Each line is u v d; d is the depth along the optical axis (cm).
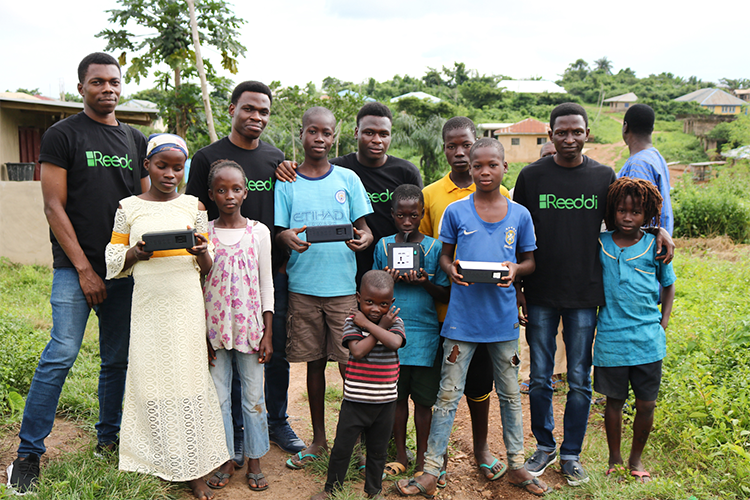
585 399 369
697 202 1602
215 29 1230
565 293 365
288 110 3200
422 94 5528
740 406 397
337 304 381
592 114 8988
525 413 488
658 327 360
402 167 428
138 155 373
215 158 386
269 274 362
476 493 358
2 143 1162
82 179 339
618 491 334
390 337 321
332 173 394
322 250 377
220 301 347
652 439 407
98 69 340
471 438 436
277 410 414
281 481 362
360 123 416
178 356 326
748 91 10800
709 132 6078
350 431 328
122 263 324
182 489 338
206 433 334
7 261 1017
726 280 845
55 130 332
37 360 487
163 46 1212
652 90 10650
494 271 330
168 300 325
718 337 515
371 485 336
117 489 314
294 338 384
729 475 334
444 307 388
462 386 355
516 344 354
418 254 365
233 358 388
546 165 379
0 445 375
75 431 406
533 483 354
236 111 386
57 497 295
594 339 373
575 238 364
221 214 357
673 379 445
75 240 334
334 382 569
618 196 352
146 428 328
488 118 7762
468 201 362
